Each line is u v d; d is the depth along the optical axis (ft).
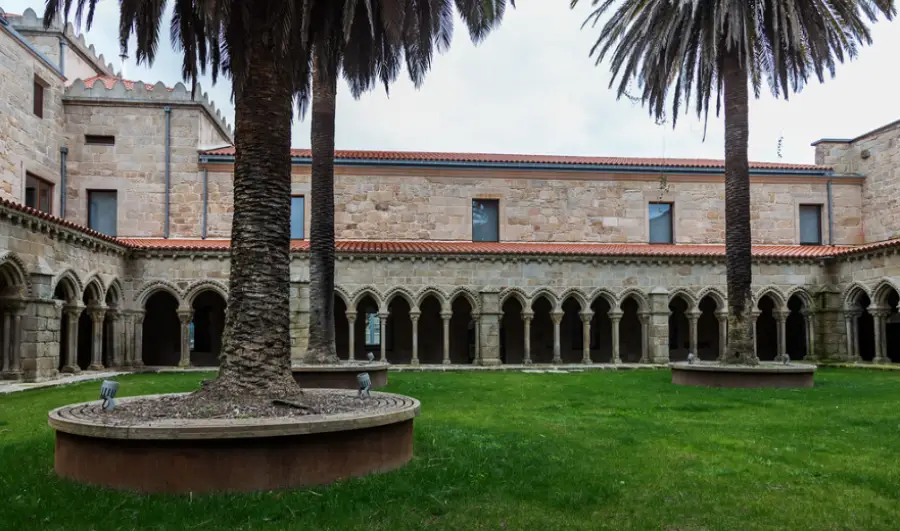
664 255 89.76
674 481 23.68
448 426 35.04
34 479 22.77
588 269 89.97
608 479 23.80
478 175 97.04
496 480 23.53
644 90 68.23
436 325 98.22
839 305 90.94
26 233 60.18
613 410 42.68
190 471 20.95
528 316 88.28
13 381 59.06
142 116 92.32
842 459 27.53
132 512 19.13
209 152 92.73
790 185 101.19
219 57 37.65
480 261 88.28
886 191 96.89
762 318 105.81
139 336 83.15
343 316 96.89
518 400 47.78
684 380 60.80
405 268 87.10
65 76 91.61
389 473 23.70
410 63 47.88
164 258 83.76
